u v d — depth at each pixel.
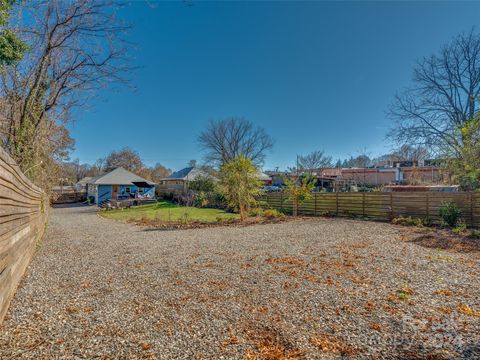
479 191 9.09
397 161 29.73
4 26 4.93
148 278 4.23
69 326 2.65
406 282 3.92
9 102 6.39
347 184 26.41
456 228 8.45
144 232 9.55
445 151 9.59
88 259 5.51
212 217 13.75
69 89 6.91
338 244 6.71
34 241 5.58
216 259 5.44
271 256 5.60
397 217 10.97
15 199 3.07
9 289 2.86
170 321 2.77
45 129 7.63
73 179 39.69
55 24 6.03
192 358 2.13
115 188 27.61
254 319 2.80
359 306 3.10
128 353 2.19
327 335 2.48
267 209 14.51
